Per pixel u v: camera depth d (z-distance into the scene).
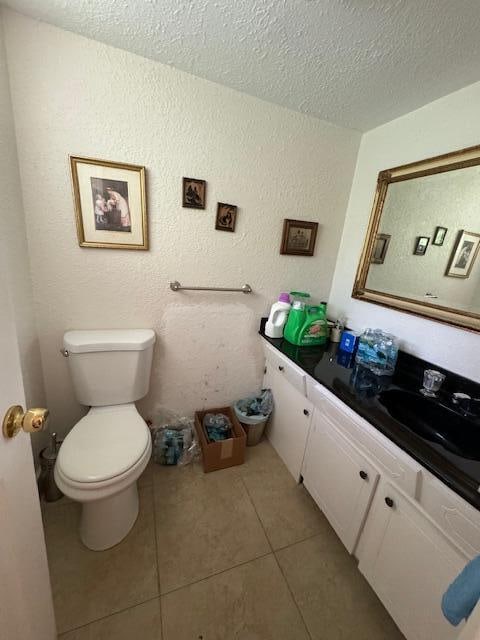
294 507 1.41
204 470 1.57
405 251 1.33
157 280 1.44
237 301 1.65
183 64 1.15
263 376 1.91
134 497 1.28
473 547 0.68
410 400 1.17
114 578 1.06
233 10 0.85
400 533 0.89
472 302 1.07
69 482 0.98
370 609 1.03
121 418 1.31
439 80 1.06
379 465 0.96
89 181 1.19
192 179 1.33
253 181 1.45
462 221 1.10
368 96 1.22
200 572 1.10
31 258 1.21
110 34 1.02
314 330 1.57
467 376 1.09
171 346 1.59
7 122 1.01
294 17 0.85
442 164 1.15
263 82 1.20
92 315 1.37
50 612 0.77
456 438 1.05
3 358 0.51
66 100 1.08
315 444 1.33
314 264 1.76
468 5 0.75
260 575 1.11
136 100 1.16
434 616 0.78
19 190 1.11
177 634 0.93
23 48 0.99
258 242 1.58
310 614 1.01
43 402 1.38
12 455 0.55
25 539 0.62
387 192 1.42
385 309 1.44
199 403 1.80
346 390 1.12
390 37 0.88
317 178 1.58
